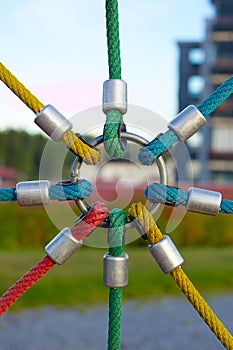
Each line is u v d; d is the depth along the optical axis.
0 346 6.57
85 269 9.92
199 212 1.92
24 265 10.45
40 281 8.98
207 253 12.70
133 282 9.27
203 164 35.41
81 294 8.46
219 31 36.69
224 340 2.00
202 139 35.66
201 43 36.53
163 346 6.74
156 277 9.61
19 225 13.16
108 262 1.94
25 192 1.88
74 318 7.60
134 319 7.67
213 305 8.36
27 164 62.06
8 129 62.84
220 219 14.09
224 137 35.62
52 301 8.18
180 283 1.96
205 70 36.38
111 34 2.12
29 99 2.04
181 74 36.84
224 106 35.41
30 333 7.01
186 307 8.23
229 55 36.78
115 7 2.11
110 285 1.96
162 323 7.53
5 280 9.14
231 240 14.08
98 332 7.13
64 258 1.92
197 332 7.25
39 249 13.02
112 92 1.87
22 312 7.77
